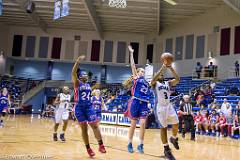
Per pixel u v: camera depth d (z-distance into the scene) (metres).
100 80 26.81
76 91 4.84
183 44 22.75
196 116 12.44
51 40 25.94
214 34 20.88
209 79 19.53
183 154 5.63
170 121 4.52
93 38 25.94
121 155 4.89
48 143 6.04
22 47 25.83
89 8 18.66
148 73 13.60
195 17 22.14
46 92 24.91
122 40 25.83
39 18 23.02
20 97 23.02
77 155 4.69
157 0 18.44
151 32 25.16
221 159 5.20
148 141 7.64
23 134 7.57
